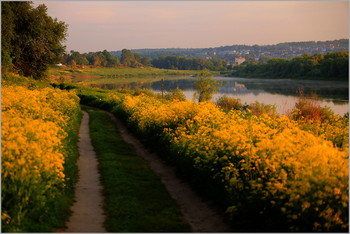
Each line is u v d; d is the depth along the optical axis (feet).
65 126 54.90
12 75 115.24
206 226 25.55
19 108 47.52
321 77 359.05
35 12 149.18
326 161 21.66
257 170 25.77
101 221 26.63
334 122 51.96
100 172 41.34
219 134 32.78
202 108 52.21
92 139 62.13
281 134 28.58
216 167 30.91
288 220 20.75
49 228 23.26
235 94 230.48
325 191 19.86
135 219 27.14
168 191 34.45
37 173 24.03
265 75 468.34
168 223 26.40
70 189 33.22
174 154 42.55
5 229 20.48
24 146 25.84
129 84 375.66
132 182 37.09
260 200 23.25
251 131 34.24
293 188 20.45
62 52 171.83
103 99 131.03
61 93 89.15
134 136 66.23
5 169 23.02
